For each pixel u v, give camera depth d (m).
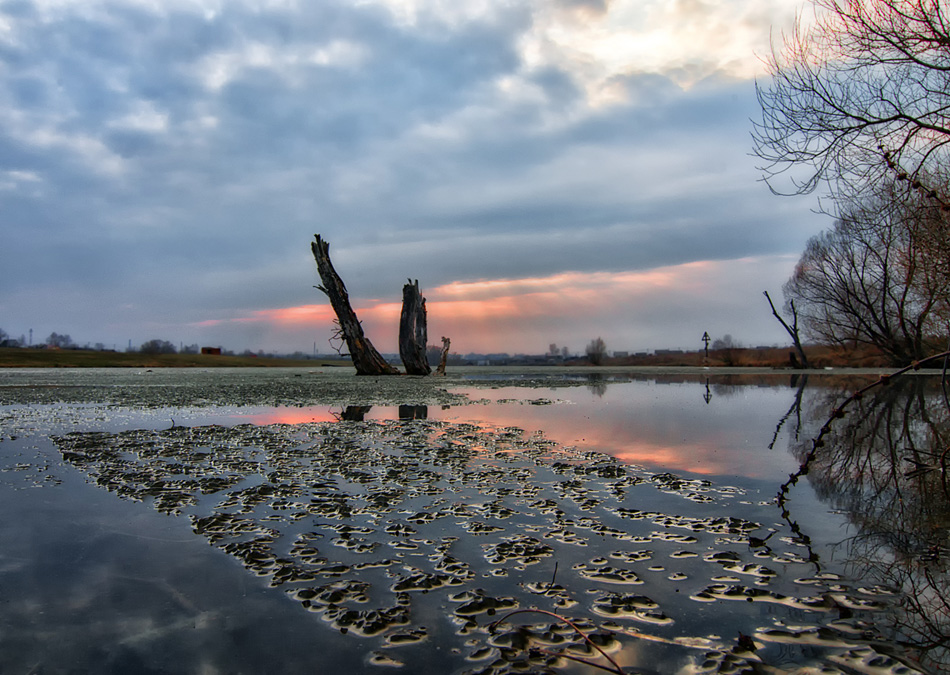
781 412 9.86
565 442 6.69
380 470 5.20
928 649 1.99
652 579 2.66
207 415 10.12
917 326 22.75
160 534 3.41
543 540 3.23
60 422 9.04
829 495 4.18
